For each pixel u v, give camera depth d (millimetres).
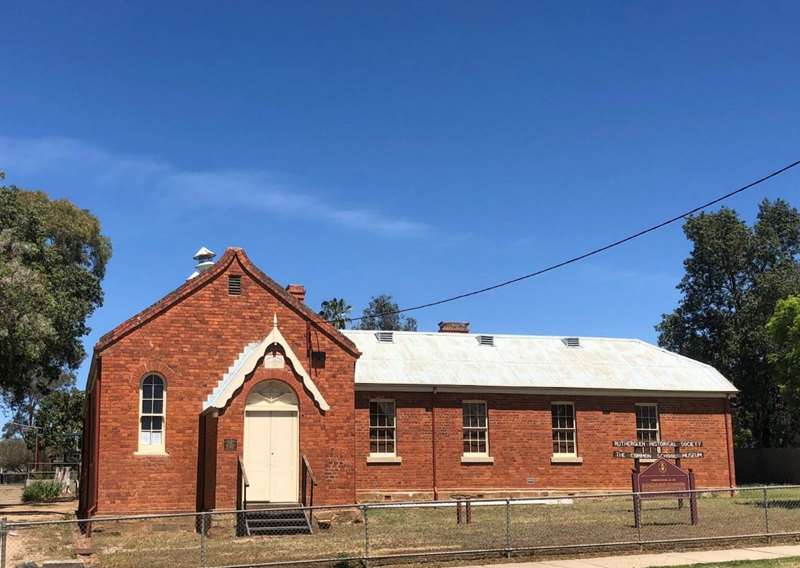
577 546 17328
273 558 16703
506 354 37469
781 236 57906
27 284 32438
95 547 19781
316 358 25672
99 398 24172
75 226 52969
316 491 23734
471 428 34344
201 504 24406
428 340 37625
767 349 52094
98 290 50969
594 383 36031
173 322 25109
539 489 34438
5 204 39031
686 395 37469
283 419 23875
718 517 24266
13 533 23547
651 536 19312
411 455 33250
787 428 54125
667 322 59688
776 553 17266
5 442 94375
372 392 33406
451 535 20125
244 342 25516
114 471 23922
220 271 25688
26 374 41781
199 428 24797
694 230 57969
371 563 16000
